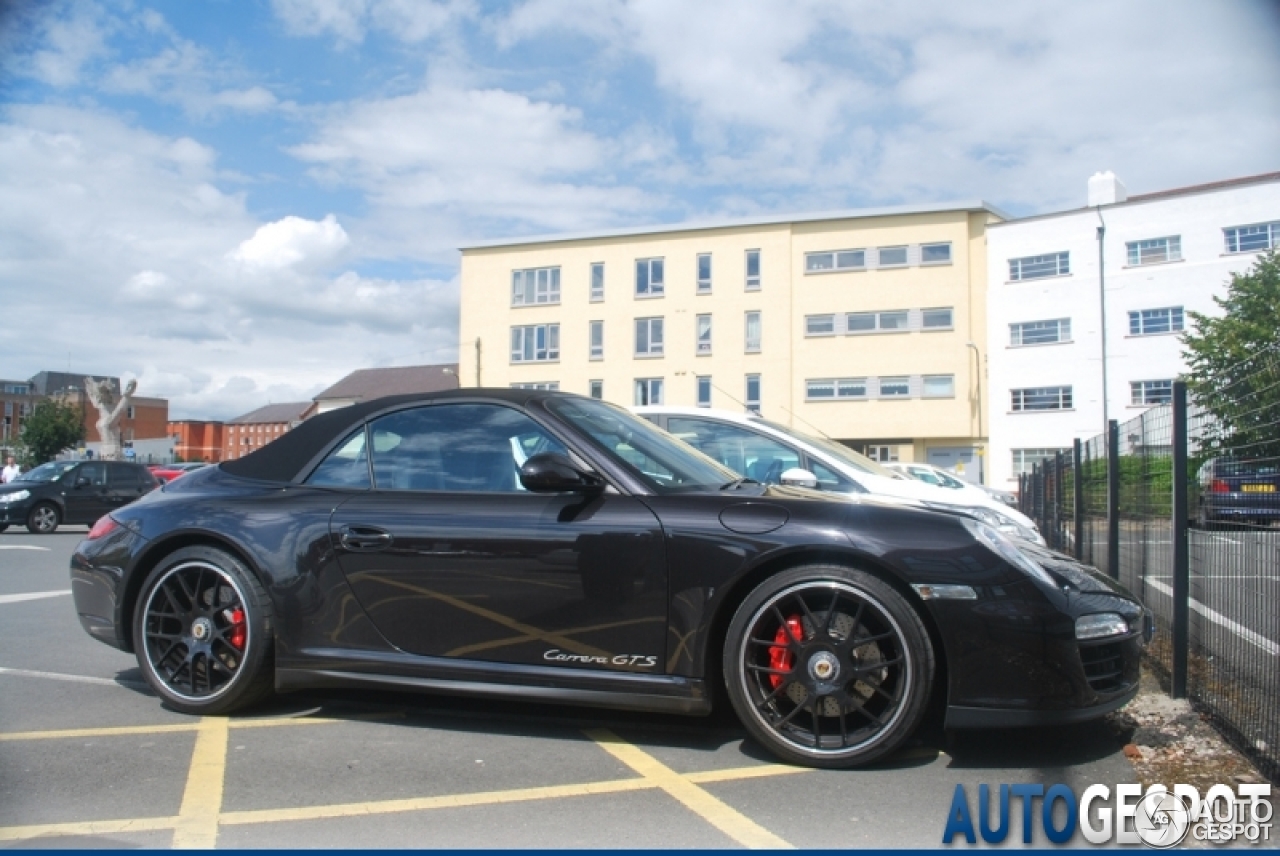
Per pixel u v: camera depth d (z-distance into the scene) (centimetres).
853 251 4747
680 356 4991
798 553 379
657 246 5053
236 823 330
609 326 5119
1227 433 430
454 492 432
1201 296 4019
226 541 450
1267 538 379
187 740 422
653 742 419
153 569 467
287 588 438
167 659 464
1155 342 4116
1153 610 617
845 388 4741
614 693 393
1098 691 374
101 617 473
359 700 491
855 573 373
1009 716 360
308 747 412
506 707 478
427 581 418
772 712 383
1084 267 4259
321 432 474
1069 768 384
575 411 454
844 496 429
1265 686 380
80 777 375
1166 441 578
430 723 450
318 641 434
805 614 379
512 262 5309
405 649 422
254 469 478
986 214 4603
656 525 394
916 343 4641
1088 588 394
